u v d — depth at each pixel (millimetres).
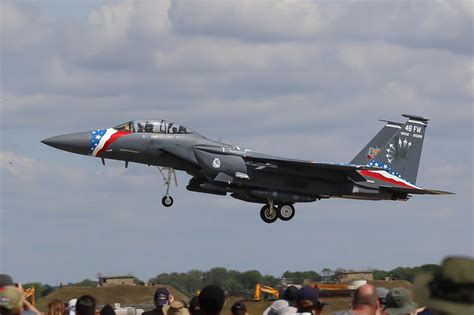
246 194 145875
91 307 41406
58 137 139875
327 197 151375
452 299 22328
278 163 145500
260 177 145375
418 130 162250
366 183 153500
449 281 22328
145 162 143125
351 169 144875
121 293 96938
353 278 96500
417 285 23062
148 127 142250
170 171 145875
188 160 142500
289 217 150375
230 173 144000
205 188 144000
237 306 49281
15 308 34188
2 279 39219
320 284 78125
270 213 149750
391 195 157125
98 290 95562
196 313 38594
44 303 94625
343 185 150375
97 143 139250
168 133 142625
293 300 49656
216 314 34750
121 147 140250
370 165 159500
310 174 147250
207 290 34750
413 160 161375
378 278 96438
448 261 22484
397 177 159125
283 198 145875
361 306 33531
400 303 39125
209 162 142750
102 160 142500
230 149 145750
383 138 160750
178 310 51219
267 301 82062
